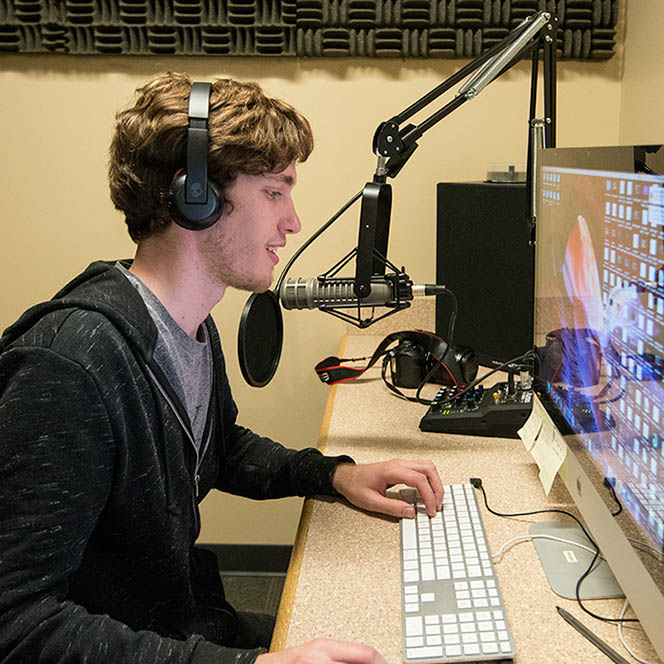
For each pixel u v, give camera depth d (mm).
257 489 1146
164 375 857
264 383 1214
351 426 1387
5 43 1874
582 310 864
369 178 1941
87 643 694
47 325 768
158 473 851
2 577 701
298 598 845
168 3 1854
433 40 1822
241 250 875
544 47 1271
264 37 1846
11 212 2004
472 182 1786
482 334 1721
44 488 707
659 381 617
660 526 624
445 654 727
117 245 2012
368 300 1234
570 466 936
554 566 875
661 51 1586
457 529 959
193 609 974
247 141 817
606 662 715
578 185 866
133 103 889
